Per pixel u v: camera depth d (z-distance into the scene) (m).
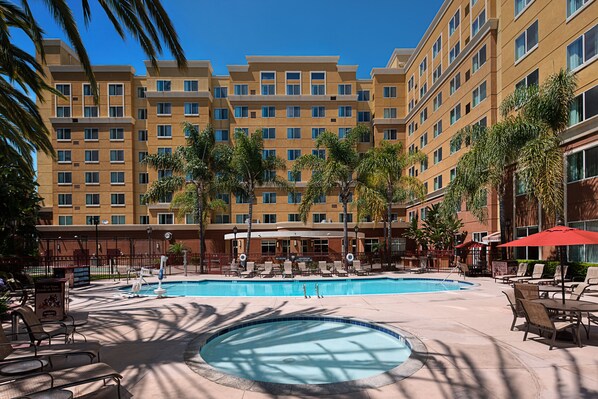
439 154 32.94
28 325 5.81
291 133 41.34
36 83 11.61
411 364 5.59
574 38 17.14
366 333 8.28
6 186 20.75
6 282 13.34
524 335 7.19
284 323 9.20
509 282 16.31
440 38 33.12
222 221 40.16
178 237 38.03
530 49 20.41
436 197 33.31
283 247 38.28
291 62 42.03
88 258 24.48
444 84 31.66
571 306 6.88
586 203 16.05
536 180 14.77
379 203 23.27
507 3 22.80
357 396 4.53
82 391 4.69
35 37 10.29
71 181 39.69
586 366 5.53
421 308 10.49
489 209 24.36
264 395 4.58
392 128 42.09
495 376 5.13
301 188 40.75
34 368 4.54
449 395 4.54
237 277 21.06
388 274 21.91
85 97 40.09
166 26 8.41
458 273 21.52
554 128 16.03
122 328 8.20
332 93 42.09
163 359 5.95
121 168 39.84
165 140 39.59
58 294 7.54
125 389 4.77
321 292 16.45
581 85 16.55
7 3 9.99
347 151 24.78
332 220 40.69
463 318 9.02
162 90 40.38
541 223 18.70
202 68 40.59
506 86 22.89
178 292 16.67
